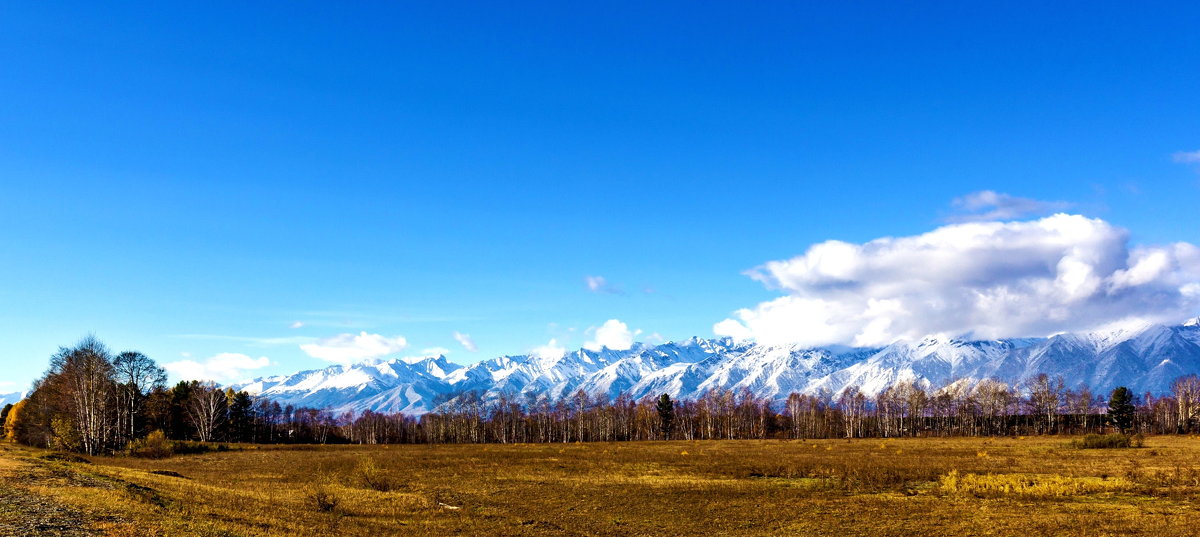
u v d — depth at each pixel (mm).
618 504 38469
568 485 46438
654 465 60719
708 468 56781
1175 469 46250
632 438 189000
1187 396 153500
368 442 186375
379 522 31359
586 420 193875
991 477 43281
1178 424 151375
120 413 98062
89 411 82125
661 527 32219
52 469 36969
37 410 94750
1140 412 175125
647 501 39219
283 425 182750
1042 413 166375
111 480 35656
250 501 34156
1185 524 28266
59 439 81250
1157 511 31531
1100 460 58312
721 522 32969
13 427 99812
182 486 38812
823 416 187500
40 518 22578
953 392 197750
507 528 31281
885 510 34188
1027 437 125062
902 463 56969
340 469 57062
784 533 30156
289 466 61531
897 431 175000
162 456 76688
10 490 27719
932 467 52500
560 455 76438
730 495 40719
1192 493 36188
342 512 33562
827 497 38969
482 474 53812
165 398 123125
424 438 196375
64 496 27203
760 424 188375
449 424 192625
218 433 131375
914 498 37469
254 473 55375
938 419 184250
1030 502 35125
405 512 34938
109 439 92438
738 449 89000
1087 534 27094
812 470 52438
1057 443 90688
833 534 29516
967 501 35969
